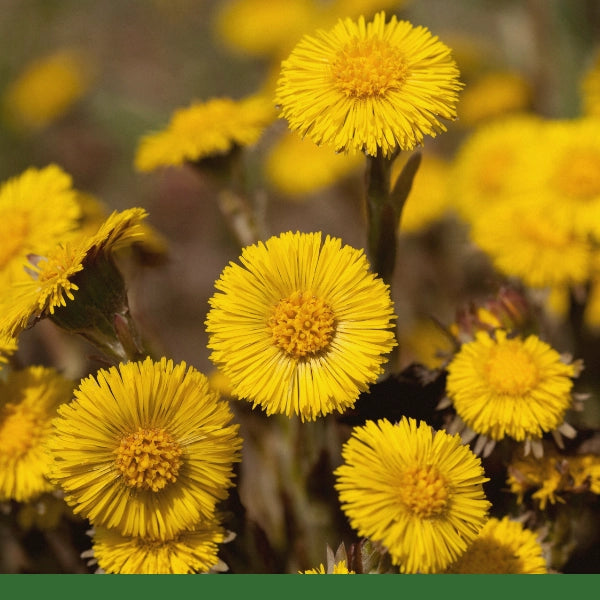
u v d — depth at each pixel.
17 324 0.39
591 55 0.70
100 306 0.40
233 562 0.40
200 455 0.38
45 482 0.41
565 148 0.47
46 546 0.43
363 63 0.39
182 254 0.91
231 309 0.39
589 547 0.42
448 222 0.65
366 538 0.38
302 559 0.42
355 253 0.39
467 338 0.41
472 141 0.55
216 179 0.46
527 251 0.46
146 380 0.38
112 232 0.39
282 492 0.43
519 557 0.39
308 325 0.38
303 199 0.88
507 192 0.48
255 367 0.38
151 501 0.38
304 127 0.39
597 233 0.46
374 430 0.38
